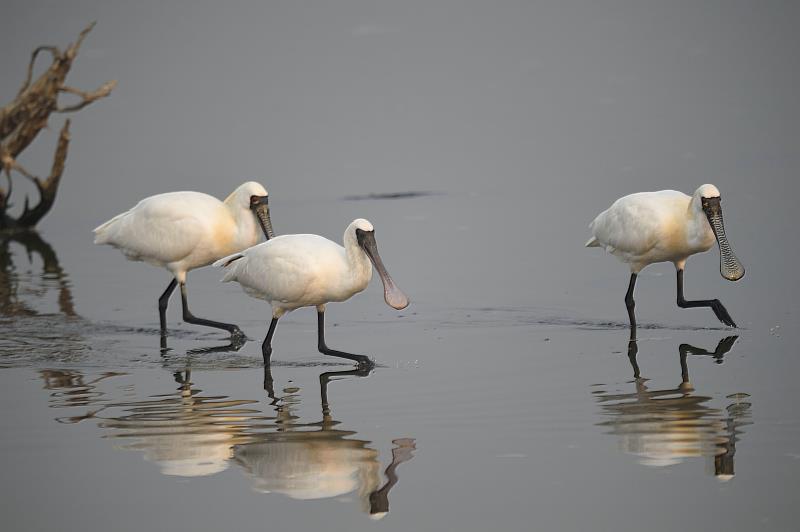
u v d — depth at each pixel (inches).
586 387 531.2
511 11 2016.5
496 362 580.1
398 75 1672.0
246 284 596.1
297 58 1806.1
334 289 575.8
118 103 1551.4
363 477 435.5
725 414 485.4
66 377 574.9
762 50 1665.8
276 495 422.3
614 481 422.3
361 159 1241.4
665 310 674.8
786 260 763.4
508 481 426.6
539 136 1304.1
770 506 398.6
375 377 562.6
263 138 1360.7
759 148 1174.3
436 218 967.6
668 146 1211.9
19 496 425.4
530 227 922.7
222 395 539.2
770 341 596.7
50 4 2133.4
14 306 735.7
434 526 393.1
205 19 2086.6
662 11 1935.3
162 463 454.0
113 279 815.7
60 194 1147.9
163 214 671.8
